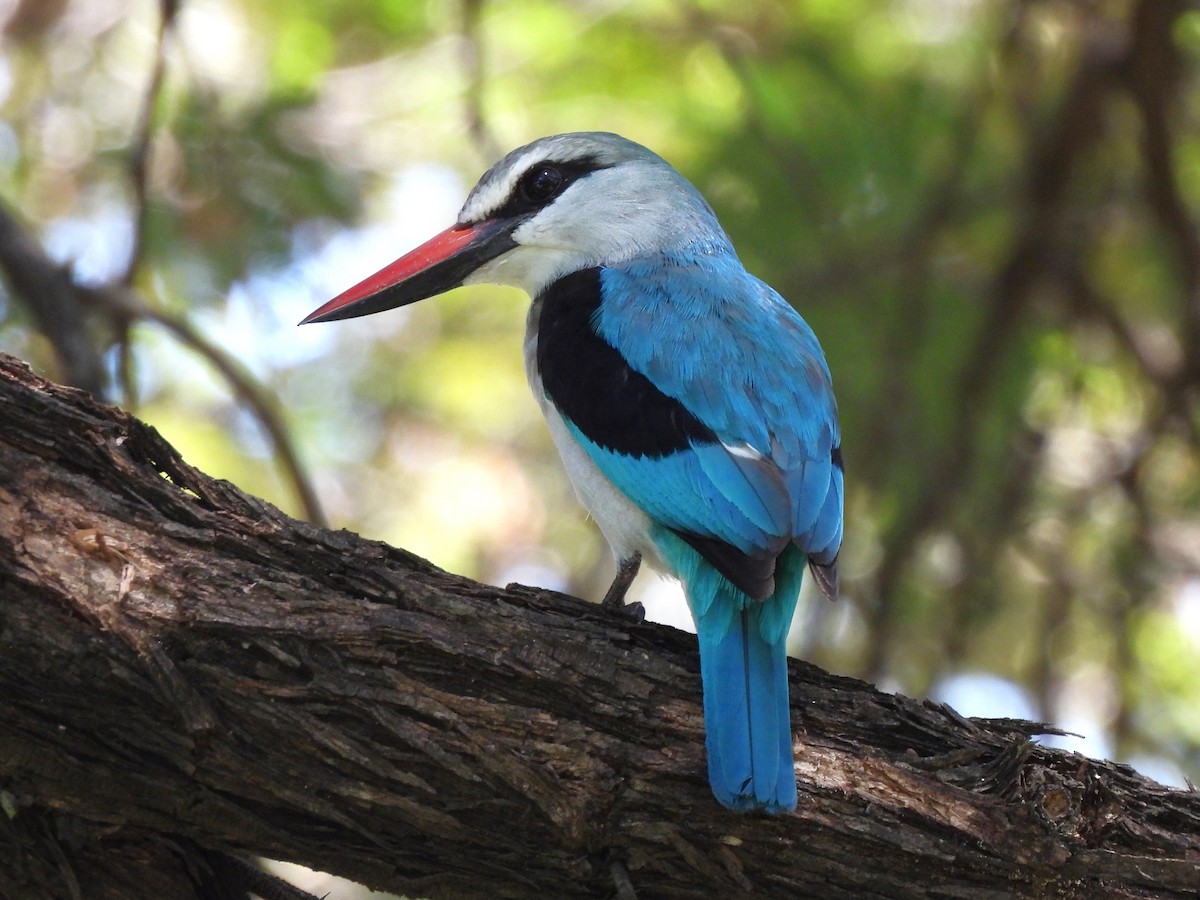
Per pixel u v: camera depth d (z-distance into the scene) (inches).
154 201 467.2
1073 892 217.5
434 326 603.5
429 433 606.2
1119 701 461.1
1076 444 509.4
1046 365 482.3
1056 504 498.6
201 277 480.4
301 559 221.5
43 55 506.6
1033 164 462.6
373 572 223.3
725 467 263.0
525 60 507.2
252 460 549.3
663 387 274.1
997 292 457.7
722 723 220.4
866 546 497.0
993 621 491.8
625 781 216.2
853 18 497.0
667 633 244.1
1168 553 463.5
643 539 279.0
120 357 405.4
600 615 237.1
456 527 594.2
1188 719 492.4
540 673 218.5
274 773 208.4
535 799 210.7
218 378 504.4
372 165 511.2
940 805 219.1
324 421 581.9
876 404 472.7
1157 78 446.3
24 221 470.6
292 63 503.5
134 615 207.2
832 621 493.4
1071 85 454.3
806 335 298.8
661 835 214.8
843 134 464.4
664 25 499.2
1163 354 502.3
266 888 227.8
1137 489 460.8
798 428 271.1
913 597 488.7
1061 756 230.4
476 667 217.5
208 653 209.2
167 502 218.7
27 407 215.3
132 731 205.5
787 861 217.0
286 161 465.4
